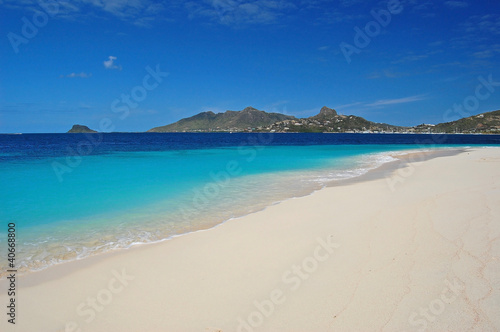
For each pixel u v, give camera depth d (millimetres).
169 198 12242
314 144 64000
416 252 5910
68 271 5934
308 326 3984
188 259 6316
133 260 6375
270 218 9125
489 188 11344
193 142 72625
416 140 89062
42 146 51375
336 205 10297
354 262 5727
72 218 9477
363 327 3895
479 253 5613
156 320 4281
